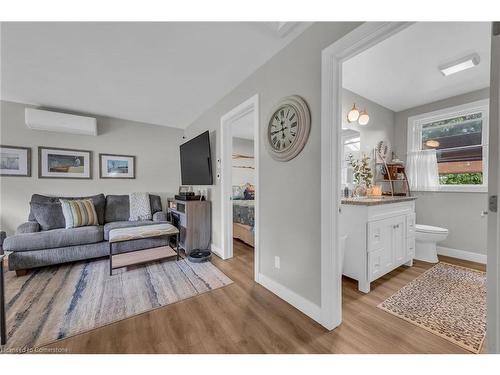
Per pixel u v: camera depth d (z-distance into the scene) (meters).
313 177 1.52
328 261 1.41
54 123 2.98
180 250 3.22
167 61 2.00
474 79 2.43
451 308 1.66
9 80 2.35
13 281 2.14
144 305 1.72
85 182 3.41
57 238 2.44
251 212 3.42
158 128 4.05
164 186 4.13
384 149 3.24
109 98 2.85
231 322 1.51
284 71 1.77
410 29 1.64
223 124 2.77
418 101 3.04
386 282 2.11
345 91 2.69
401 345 1.29
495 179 0.84
